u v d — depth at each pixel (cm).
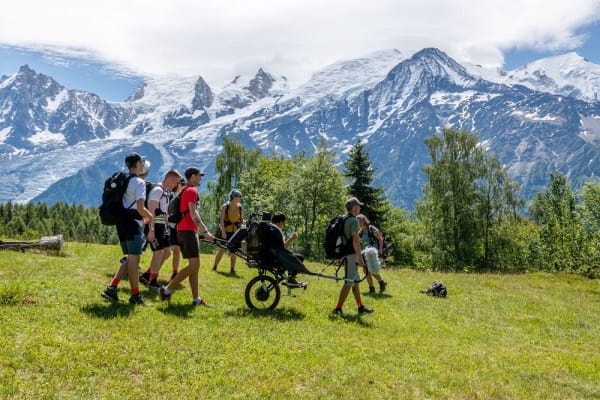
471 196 5803
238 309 1166
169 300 1141
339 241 1255
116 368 727
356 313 1308
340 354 916
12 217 12506
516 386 848
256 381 744
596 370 984
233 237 1205
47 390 632
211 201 8219
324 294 1567
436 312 1462
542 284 2559
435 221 5928
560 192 6831
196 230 1161
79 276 1315
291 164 7569
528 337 1250
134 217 1062
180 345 847
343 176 5528
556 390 851
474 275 2803
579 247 6112
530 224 7875
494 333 1260
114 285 1073
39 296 1017
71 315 925
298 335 1001
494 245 5850
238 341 911
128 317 962
